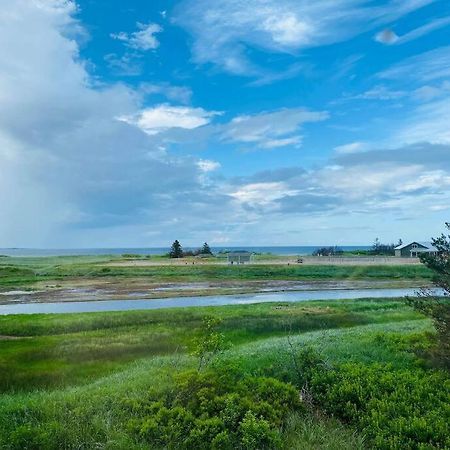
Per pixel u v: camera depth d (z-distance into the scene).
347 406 13.23
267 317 38.62
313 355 16.27
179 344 28.94
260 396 13.74
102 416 13.01
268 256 164.00
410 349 16.78
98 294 70.00
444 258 15.21
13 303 61.34
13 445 11.43
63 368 23.47
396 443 11.12
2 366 23.70
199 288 78.12
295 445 11.49
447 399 12.93
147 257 177.12
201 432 11.72
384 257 133.12
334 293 71.44
